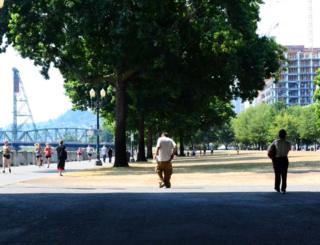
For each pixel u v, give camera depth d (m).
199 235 9.72
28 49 39.97
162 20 38.34
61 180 28.09
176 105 52.12
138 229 10.48
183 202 15.40
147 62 38.91
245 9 39.91
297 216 12.27
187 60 39.38
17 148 147.38
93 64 43.34
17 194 18.92
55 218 12.25
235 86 43.56
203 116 79.81
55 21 37.88
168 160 21.72
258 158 67.94
